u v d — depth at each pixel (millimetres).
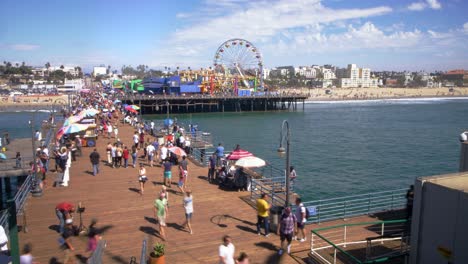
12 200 9250
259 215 12727
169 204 16000
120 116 54281
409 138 60812
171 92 106688
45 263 10703
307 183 32562
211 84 109188
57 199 16812
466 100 177500
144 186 18859
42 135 38188
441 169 38844
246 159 16453
